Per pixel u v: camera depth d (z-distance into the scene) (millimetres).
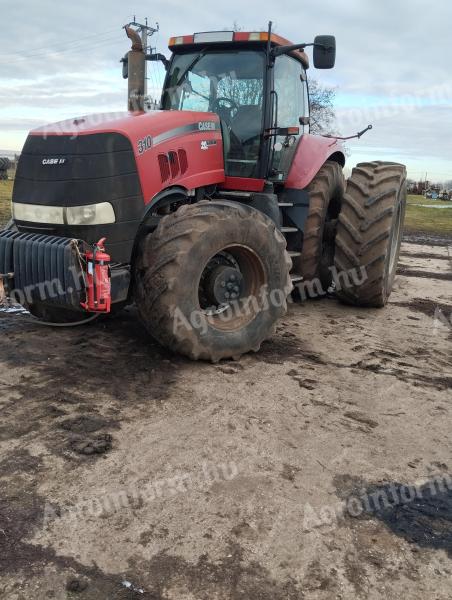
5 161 23391
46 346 4105
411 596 1944
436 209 24719
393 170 5504
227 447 2811
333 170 5777
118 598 1861
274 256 4090
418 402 3492
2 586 1888
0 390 3330
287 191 5363
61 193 3656
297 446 2865
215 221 3688
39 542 2094
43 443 2756
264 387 3566
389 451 2883
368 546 2178
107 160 3641
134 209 3746
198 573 1984
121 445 2775
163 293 3574
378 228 5285
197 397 3363
